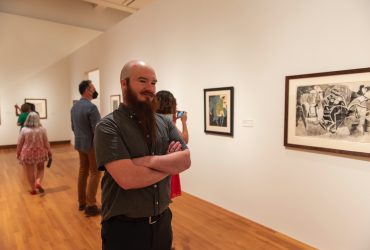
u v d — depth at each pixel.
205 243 2.49
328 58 2.18
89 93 3.15
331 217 2.25
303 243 2.46
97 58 6.61
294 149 2.49
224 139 3.22
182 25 3.72
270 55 2.62
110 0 6.75
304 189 2.43
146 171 1.24
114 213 1.25
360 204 2.07
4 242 2.55
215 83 3.27
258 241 2.52
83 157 3.23
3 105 7.89
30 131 3.77
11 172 5.18
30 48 8.13
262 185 2.81
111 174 1.21
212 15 3.24
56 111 8.77
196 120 3.62
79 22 8.78
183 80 3.79
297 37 2.38
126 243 1.26
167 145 1.45
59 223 2.96
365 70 1.94
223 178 3.28
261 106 2.75
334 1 2.11
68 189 4.15
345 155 2.13
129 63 1.30
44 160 3.93
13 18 7.80
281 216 2.65
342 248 2.19
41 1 8.14
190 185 3.83
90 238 2.63
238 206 3.11
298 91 2.38
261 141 2.78
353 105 2.03
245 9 2.83
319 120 2.25
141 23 4.66
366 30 1.95
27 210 3.32
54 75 8.62
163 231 1.37
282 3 2.48
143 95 1.28
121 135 1.25
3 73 7.80
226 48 3.09
